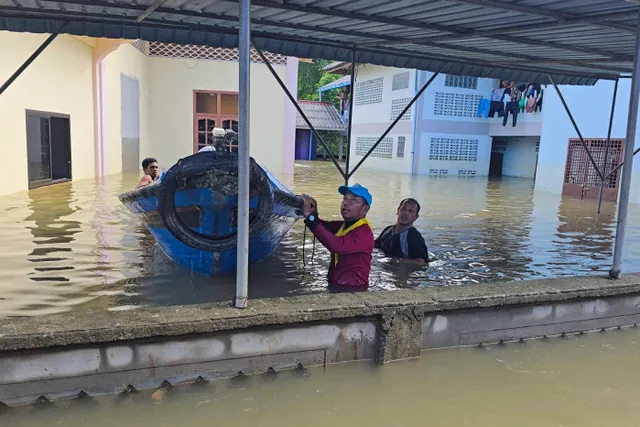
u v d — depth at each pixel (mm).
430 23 5410
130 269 5359
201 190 4711
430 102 22281
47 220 7645
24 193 10258
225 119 18328
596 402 3291
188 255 5160
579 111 14906
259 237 5328
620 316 4434
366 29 5895
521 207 11555
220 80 18094
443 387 3395
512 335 4047
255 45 6531
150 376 3137
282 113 18328
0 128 9562
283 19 5617
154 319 3119
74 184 12055
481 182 18891
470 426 2982
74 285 4836
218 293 4707
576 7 4477
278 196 5191
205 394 3168
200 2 4914
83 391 3025
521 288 4082
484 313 3916
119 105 15375
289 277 5355
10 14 5375
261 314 3279
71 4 5008
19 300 4438
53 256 5762
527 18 4988
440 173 22891
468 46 6672
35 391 2945
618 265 4492
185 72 17922
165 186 4609
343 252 4848
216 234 4902
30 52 10508
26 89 10469
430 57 7512
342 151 31672
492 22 5246
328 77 40156
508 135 22094
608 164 14000
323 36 6445
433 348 3818
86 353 2990
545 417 3100
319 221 4793
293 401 3160
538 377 3580
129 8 5125
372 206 10797
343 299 3611
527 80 8664
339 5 4867
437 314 3770
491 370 3645
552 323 4172
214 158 4676
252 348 3322
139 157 17141
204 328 3158
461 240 7586
